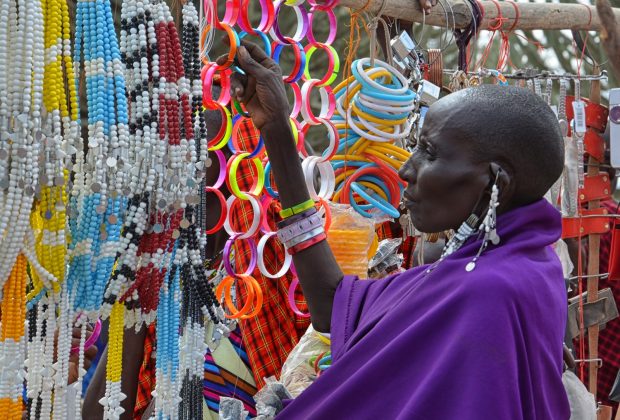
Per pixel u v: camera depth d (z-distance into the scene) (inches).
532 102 73.2
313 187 95.8
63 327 69.9
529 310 68.2
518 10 128.9
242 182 101.8
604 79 139.4
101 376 98.6
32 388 70.3
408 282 77.6
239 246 101.7
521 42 241.8
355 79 104.7
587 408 92.8
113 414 73.6
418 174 74.3
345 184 105.7
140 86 71.6
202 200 79.8
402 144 113.7
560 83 137.9
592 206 142.9
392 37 120.3
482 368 65.5
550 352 69.9
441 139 72.8
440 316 68.6
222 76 86.0
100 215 70.0
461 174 72.0
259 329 100.8
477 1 123.8
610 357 147.9
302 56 92.7
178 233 74.4
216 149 89.8
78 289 70.5
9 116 65.7
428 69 122.1
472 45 150.4
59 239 68.4
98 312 71.0
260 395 86.2
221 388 99.6
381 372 69.4
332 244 97.7
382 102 104.1
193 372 79.1
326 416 70.4
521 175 72.4
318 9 100.0
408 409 66.2
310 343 94.8
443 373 66.2
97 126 69.4
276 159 86.7
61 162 67.5
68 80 68.7
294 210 87.0
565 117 137.8
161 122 72.5
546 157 72.4
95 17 69.9
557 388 71.1
